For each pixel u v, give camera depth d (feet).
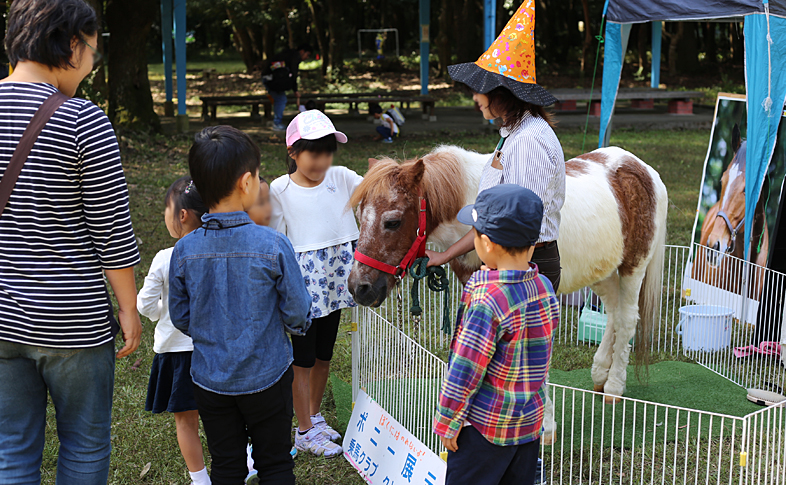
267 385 7.88
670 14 17.60
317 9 90.12
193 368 8.03
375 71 98.73
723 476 10.50
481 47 84.94
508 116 9.07
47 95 6.56
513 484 7.26
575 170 11.78
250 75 89.66
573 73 94.48
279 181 10.48
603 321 15.96
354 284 9.36
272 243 7.79
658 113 60.13
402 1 102.53
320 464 10.81
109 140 6.70
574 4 109.09
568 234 10.96
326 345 11.18
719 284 17.08
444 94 73.87
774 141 15.07
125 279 7.07
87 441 7.33
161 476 10.53
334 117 57.16
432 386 10.67
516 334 6.72
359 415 10.75
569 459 10.98
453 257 9.55
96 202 6.64
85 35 6.86
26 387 7.01
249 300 7.72
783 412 12.44
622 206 11.76
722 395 13.38
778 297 15.25
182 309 8.00
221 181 7.63
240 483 8.26
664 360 15.24
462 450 7.14
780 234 15.42
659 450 11.27
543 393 7.21
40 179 6.42
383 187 9.34
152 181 31.55
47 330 6.65
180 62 45.21
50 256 6.61
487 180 9.35
